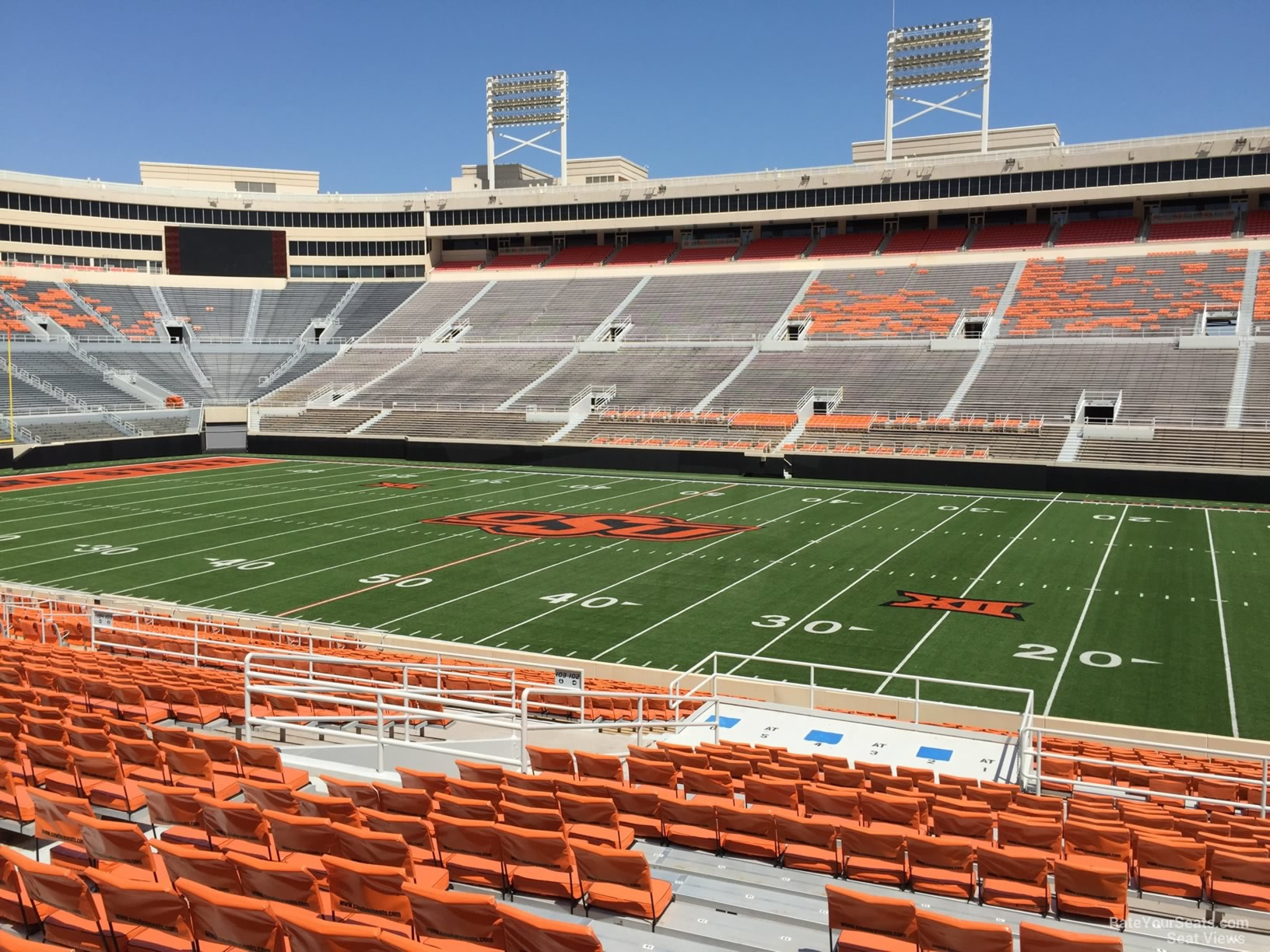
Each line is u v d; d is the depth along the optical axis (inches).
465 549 1122.7
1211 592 909.8
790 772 391.5
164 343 2420.0
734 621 833.5
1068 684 677.3
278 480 1706.4
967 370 1908.2
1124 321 1926.7
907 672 706.2
